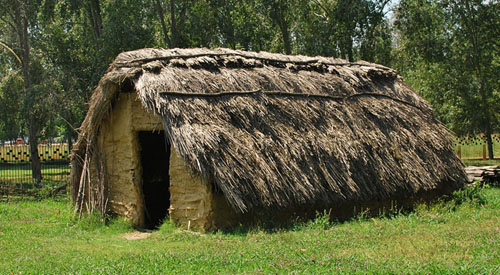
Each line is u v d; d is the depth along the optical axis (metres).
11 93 31.64
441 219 11.40
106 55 26.08
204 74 12.17
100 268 7.66
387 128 13.94
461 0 30.95
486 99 32.12
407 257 7.92
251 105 11.87
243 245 9.23
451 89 31.66
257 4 31.14
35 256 8.96
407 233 10.01
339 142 12.54
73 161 13.88
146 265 7.77
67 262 8.38
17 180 24.81
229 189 10.16
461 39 31.75
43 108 24.98
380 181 12.70
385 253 8.24
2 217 13.56
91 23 29.08
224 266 7.63
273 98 12.46
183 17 31.06
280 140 11.70
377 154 13.11
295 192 11.05
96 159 13.32
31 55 28.38
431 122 15.38
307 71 14.23
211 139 10.53
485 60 31.86
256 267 7.48
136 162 12.52
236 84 12.20
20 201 17.05
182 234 10.66
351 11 27.91
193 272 7.29
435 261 7.57
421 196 13.76
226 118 11.34
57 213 14.20
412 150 13.90
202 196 10.94
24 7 25.92
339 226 11.00
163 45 32.50
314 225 10.84
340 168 12.16
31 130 25.28
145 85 11.24
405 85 16.14
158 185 15.26
